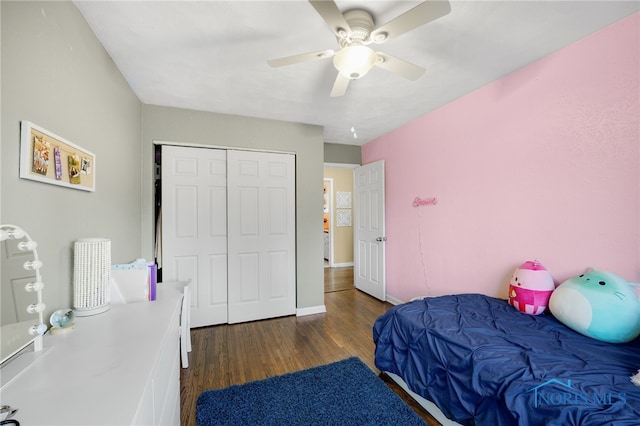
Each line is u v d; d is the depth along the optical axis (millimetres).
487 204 2363
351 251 6332
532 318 1738
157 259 2746
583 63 1722
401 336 1803
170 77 2117
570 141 1796
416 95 2521
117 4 1359
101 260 1254
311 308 3291
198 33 1601
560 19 1541
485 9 1450
